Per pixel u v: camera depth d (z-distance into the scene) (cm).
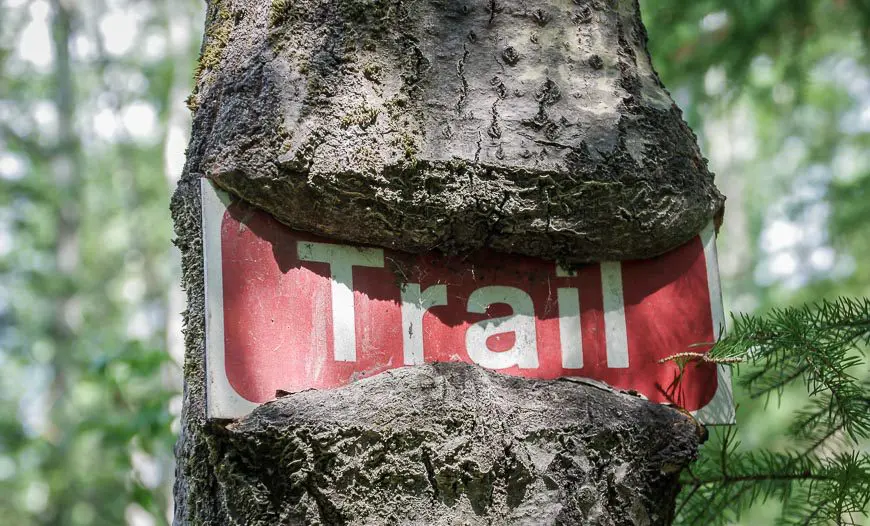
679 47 466
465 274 168
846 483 197
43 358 1625
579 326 172
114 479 947
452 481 149
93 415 500
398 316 162
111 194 1727
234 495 147
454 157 162
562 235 169
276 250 156
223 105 162
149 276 1588
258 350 151
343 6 166
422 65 167
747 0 438
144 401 492
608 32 182
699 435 173
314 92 160
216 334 149
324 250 159
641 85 181
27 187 1449
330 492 145
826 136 1115
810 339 190
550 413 158
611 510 158
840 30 486
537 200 166
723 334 179
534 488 153
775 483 213
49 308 1471
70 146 1469
